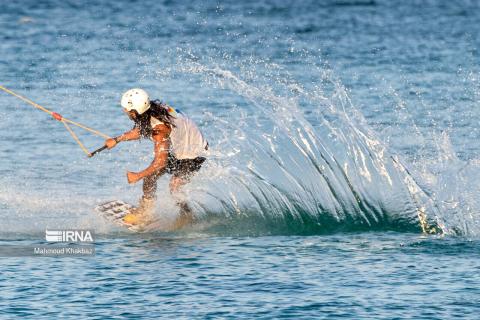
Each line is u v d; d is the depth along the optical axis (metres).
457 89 91.69
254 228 45.72
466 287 35.34
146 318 31.92
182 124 46.03
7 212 48.50
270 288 35.28
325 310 32.72
